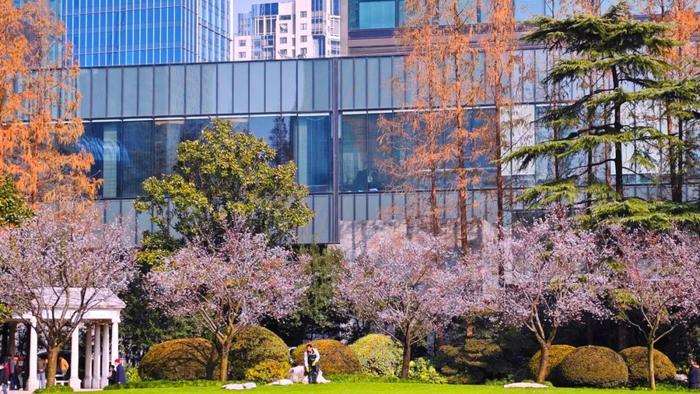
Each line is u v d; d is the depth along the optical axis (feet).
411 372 146.72
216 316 139.54
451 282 143.33
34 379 138.41
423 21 160.66
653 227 135.74
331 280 167.22
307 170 185.68
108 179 188.96
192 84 189.88
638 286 129.39
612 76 153.99
